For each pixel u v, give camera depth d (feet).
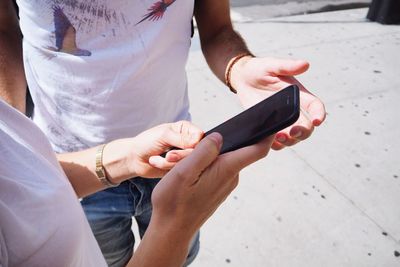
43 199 1.76
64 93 3.45
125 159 3.10
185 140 2.77
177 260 2.31
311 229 6.97
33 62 3.42
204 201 2.20
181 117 4.28
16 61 3.58
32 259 1.58
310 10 17.03
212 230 6.88
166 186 2.15
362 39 14.25
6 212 1.50
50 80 3.42
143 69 3.38
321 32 14.67
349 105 10.36
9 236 1.50
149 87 3.53
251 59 3.53
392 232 7.00
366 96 10.80
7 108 2.01
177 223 2.22
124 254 4.63
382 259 6.54
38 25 3.18
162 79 3.60
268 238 6.79
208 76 11.18
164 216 2.23
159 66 3.51
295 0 17.87
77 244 1.84
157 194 2.20
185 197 2.15
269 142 2.19
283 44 13.55
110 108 3.48
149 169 3.09
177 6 3.32
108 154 3.18
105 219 4.11
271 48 13.23
